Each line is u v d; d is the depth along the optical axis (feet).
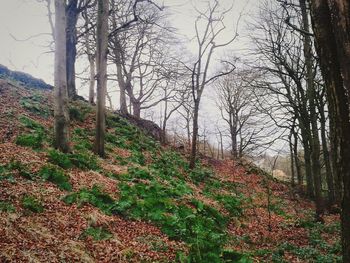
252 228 49.03
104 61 55.77
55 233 26.71
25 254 22.54
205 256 29.60
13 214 26.58
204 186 67.67
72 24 82.17
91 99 94.48
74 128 64.75
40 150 43.04
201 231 36.14
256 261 33.47
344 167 14.38
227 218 48.83
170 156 80.07
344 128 14.28
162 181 52.60
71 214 30.45
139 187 42.45
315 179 57.88
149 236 31.89
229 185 78.13
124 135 76.38
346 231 14.46
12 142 43.14
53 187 34.22
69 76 85.66
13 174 33.17
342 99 14.32
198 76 81.15
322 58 15.01
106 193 37.24
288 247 39.42
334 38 14.71
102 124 54.75
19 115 53.83
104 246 27.66
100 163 49.83
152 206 37.42
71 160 43.14
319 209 56.49
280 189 93.30
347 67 13.91
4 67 91.56
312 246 40.19
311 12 15.49
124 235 30.78
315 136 59.26
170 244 31.58
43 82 97.45
